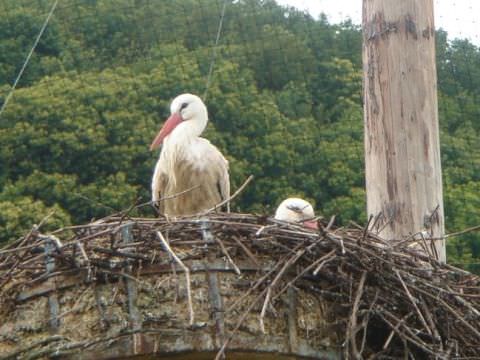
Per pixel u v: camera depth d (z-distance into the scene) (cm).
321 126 1576
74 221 1582
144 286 957
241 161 1581
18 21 1689
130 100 1667
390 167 1178
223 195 1388
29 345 962
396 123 1185
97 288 962
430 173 1177
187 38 1716
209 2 1717
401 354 996
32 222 1544
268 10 1684
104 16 1709
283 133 1580
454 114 1499
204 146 1380
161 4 1727
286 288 946
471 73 1515
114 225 962
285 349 960
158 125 1661
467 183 1445
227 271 962
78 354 955
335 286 973
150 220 966
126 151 1636
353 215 1504
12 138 1602
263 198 1549
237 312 956
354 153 1547
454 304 996
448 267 1031
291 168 1561
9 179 1588
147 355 951
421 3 1209
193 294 958
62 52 1689
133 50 1705
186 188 1374
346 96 1595
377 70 1199
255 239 962
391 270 968
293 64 1633
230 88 1639
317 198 1534
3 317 971
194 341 952
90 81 1666
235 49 1684
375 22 1209
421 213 1166
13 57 1672
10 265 968
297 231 962
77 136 1622
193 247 964
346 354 941
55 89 1650
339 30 1644
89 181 1605
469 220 1414
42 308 968
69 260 958
